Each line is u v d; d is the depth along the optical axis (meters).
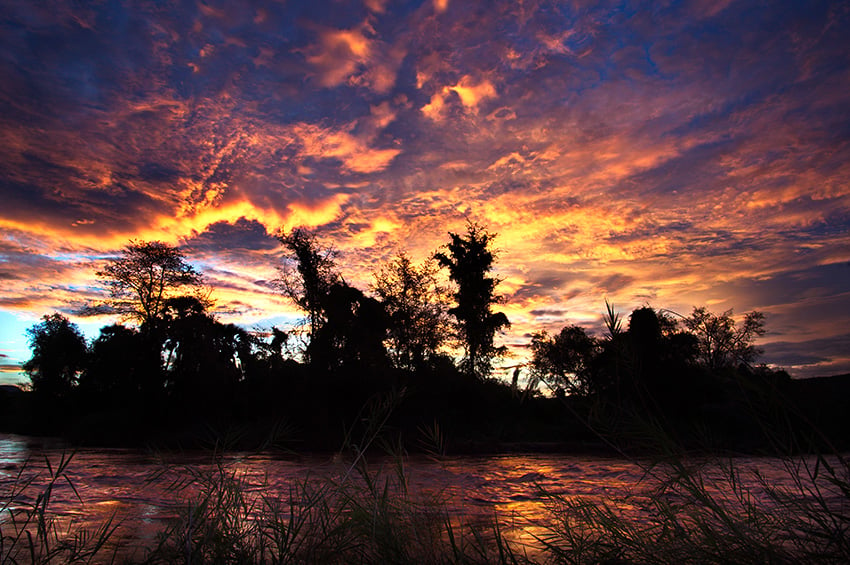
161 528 3.23
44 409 41.66
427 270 36.88
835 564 1.76
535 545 2.77
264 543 2.30
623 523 2.28
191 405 32.47
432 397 29.00
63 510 4.00
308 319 32.81
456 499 4.35
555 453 19.89
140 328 37.25
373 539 2.16
